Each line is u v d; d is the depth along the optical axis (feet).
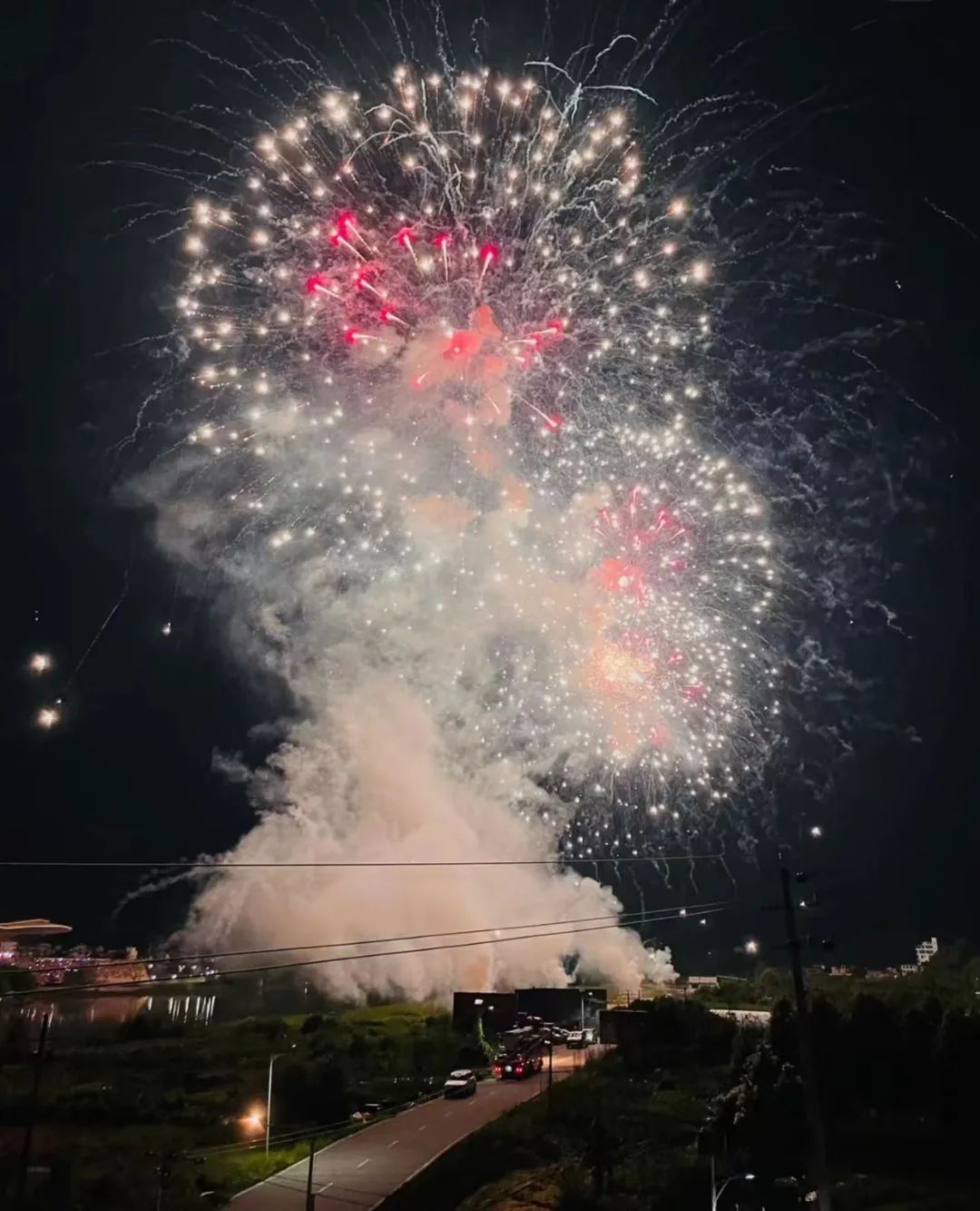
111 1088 177.27
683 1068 184.34
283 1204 127.03
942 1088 134.62
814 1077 85.76
